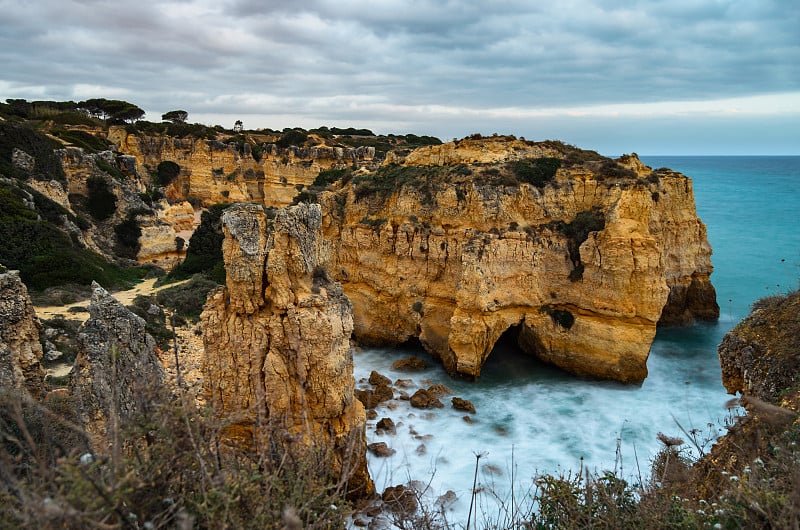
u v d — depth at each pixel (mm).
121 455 6695
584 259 31297
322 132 118438
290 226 16312
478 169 34625
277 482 7031
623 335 30172
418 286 34250
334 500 7809
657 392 29578
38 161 49375
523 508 18250
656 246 29891
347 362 17094
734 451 12664
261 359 15898
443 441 23984
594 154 39250
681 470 11477
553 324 32250
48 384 18719
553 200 33500
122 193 53688
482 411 27156
